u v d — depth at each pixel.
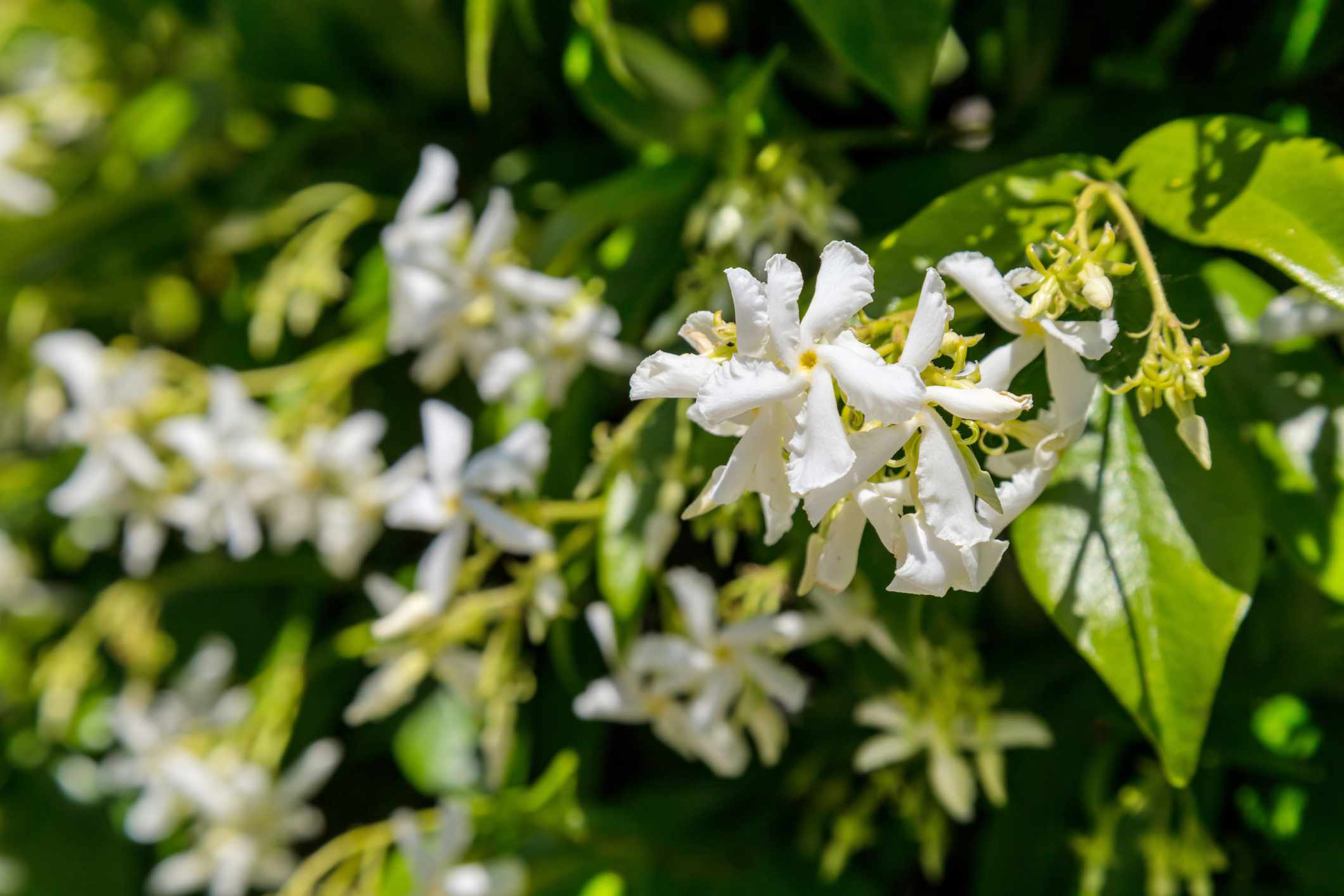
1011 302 0.24
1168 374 0.24
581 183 0.34
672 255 0.31
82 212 0.39
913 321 0.23
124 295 0.41
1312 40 0.30
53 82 0.47
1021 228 0.26
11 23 0.42
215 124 0.38
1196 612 0.25
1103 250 0.24
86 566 0.45
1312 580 0.26
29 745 0.43
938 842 0.30
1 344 0.44
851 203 0.30
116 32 0.42
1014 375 0.24
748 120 0.29
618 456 0.29
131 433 0.35
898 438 0.23
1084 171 0.26
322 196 0.35
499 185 0.34
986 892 0.30
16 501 0.42
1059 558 0.25
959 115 0.32
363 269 0.34
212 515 0.34
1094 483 0.25
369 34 0.35
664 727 0.30
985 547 0.24
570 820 0.32
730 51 0.32
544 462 0.30
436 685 0.34
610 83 0.30
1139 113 0.30
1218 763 0.29
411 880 0.32
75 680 0.39
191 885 0.35
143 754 0.35
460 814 0.31
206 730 0.36
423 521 0.30
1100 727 0.30
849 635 0.29
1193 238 0.25
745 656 0.29
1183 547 0.25
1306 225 0.25
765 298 0.23
